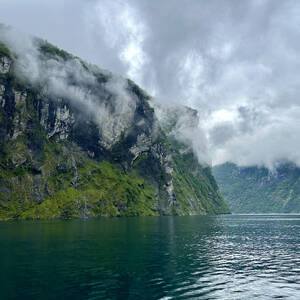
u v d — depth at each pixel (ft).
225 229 523.29
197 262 211.00
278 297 136.87
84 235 369.71
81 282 155.53
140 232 427.33
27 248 260.21
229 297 136.15
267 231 486.79
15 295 135.13
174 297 134.62
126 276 168.35
